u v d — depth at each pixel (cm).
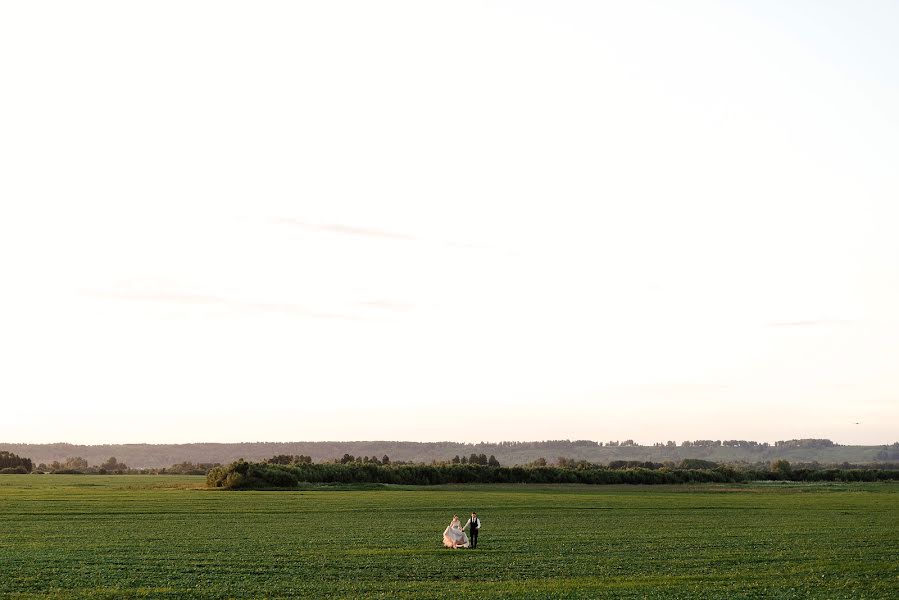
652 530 6284
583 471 16975
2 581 3659
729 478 18112
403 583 3700
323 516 7331
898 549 5134
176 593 3416
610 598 3372
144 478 18175
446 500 9944
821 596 3478
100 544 5028
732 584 3741
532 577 3906
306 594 3428
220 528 6122
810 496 11938
